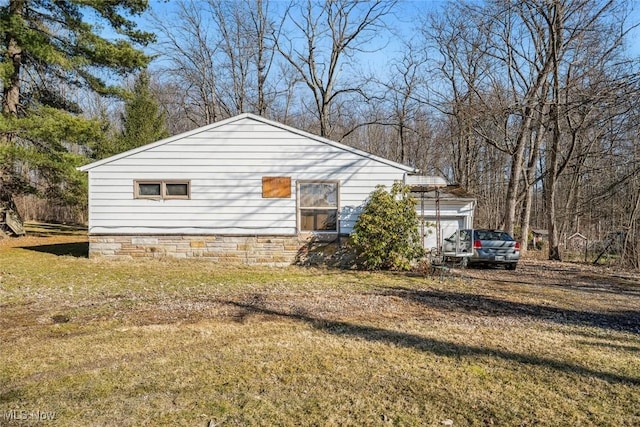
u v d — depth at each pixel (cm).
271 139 1168
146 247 1155
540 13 1609
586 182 2284
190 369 404
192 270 1032
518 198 2320
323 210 1178
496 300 763
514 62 1906
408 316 629
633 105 840
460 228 1349
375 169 1173
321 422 309
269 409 327
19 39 1384
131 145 2234
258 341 491
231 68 2727
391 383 379
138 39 1580
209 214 1162
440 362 434
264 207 1168
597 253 1698
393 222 1078
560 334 547
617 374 411
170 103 2797
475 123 1886
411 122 2792
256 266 1137
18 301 676
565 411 334
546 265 1383
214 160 1162
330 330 543
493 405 342
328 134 2605
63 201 1694
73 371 395
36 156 1373
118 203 1150
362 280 952
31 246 1445
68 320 570
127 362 420
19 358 425
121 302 680
